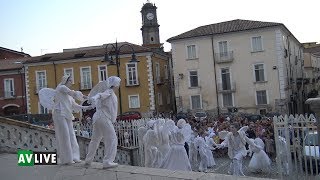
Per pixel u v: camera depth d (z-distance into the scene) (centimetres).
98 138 902
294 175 960
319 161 927
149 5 6550
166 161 1157
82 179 788
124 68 4462
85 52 4656
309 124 923
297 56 5544
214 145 1673
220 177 728
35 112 4678
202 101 4466
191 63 4500
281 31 4281
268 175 1334
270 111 4200
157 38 6531
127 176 788
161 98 4759
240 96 4338
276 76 4216
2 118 1180
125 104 4469
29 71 4709
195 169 1568
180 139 1155
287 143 962
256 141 1441
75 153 971
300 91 5344
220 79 4409
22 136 1191
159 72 4775
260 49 4269
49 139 1227
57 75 4638
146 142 1234
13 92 4847
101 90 912
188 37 4475
